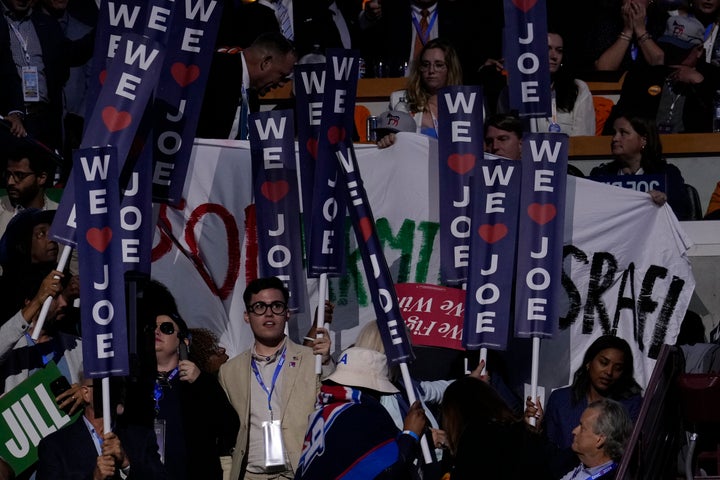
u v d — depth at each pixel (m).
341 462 27.98
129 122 31.33
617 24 49.31
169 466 30.44
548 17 49.56
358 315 36.97
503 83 43.91
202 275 36.62
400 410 32.12
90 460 29.03
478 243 33.56
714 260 40.81
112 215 29.84
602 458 28.91
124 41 31.44
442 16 48.41
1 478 30.81
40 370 31.27
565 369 37.09
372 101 47.34
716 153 44.81
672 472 31.06
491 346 33.31
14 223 34.81
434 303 35.16
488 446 28.91
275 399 31.91
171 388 31.25
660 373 29.22
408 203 37.22
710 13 49.62
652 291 37.34
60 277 31.53
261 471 31.58
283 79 40.44
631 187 39.09
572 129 45.25
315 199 33.47
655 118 45.94
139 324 31.53
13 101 45.12
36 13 45.72
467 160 34.53
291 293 34.81
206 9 33.88
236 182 36.84
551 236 33.75
